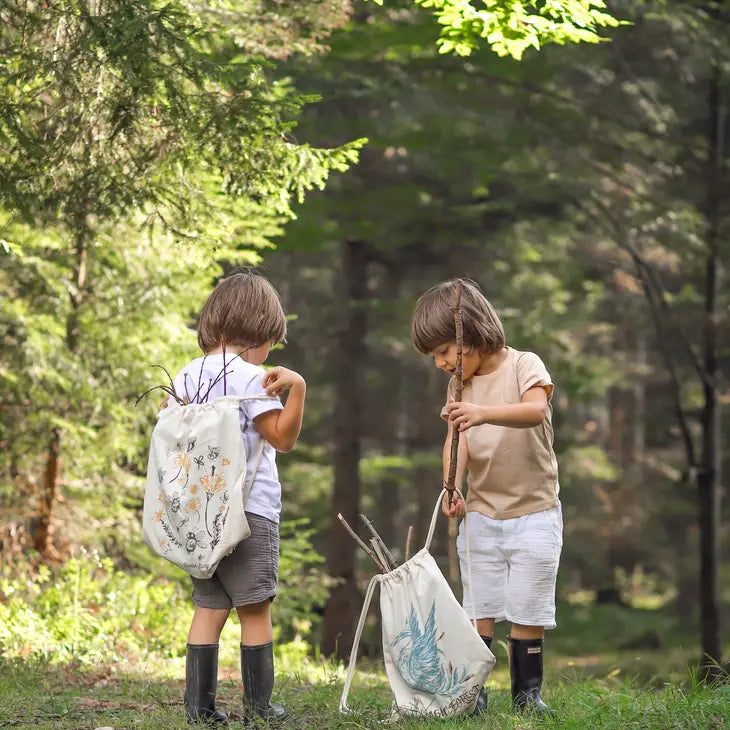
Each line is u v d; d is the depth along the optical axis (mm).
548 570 4762
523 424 4551
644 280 17625
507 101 15352
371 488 29812
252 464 4406
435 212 16766
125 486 10289
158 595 9117
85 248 8898
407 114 15312
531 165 16172
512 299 21078
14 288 9547
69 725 4531
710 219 17125
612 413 32625
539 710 4668
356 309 19156
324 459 22609
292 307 21609
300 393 4398
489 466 4801
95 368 9539
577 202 16750
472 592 4840
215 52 7668
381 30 13789
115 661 7227
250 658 4465
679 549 30891
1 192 6445
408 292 21094
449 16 7613
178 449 4344
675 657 20297
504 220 17203
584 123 15695
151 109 6516
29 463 9742
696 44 15500
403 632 4418
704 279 19609
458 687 4316
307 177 6785
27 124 6492
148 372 9688
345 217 16438
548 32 7820
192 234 7223
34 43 6305
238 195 6773
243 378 4488
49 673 6238
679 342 20703
